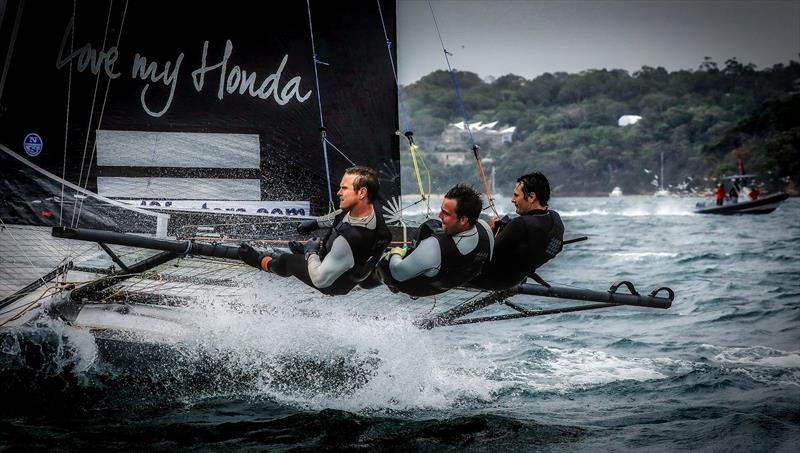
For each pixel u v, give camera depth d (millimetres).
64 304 16656
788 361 19891
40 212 18219
